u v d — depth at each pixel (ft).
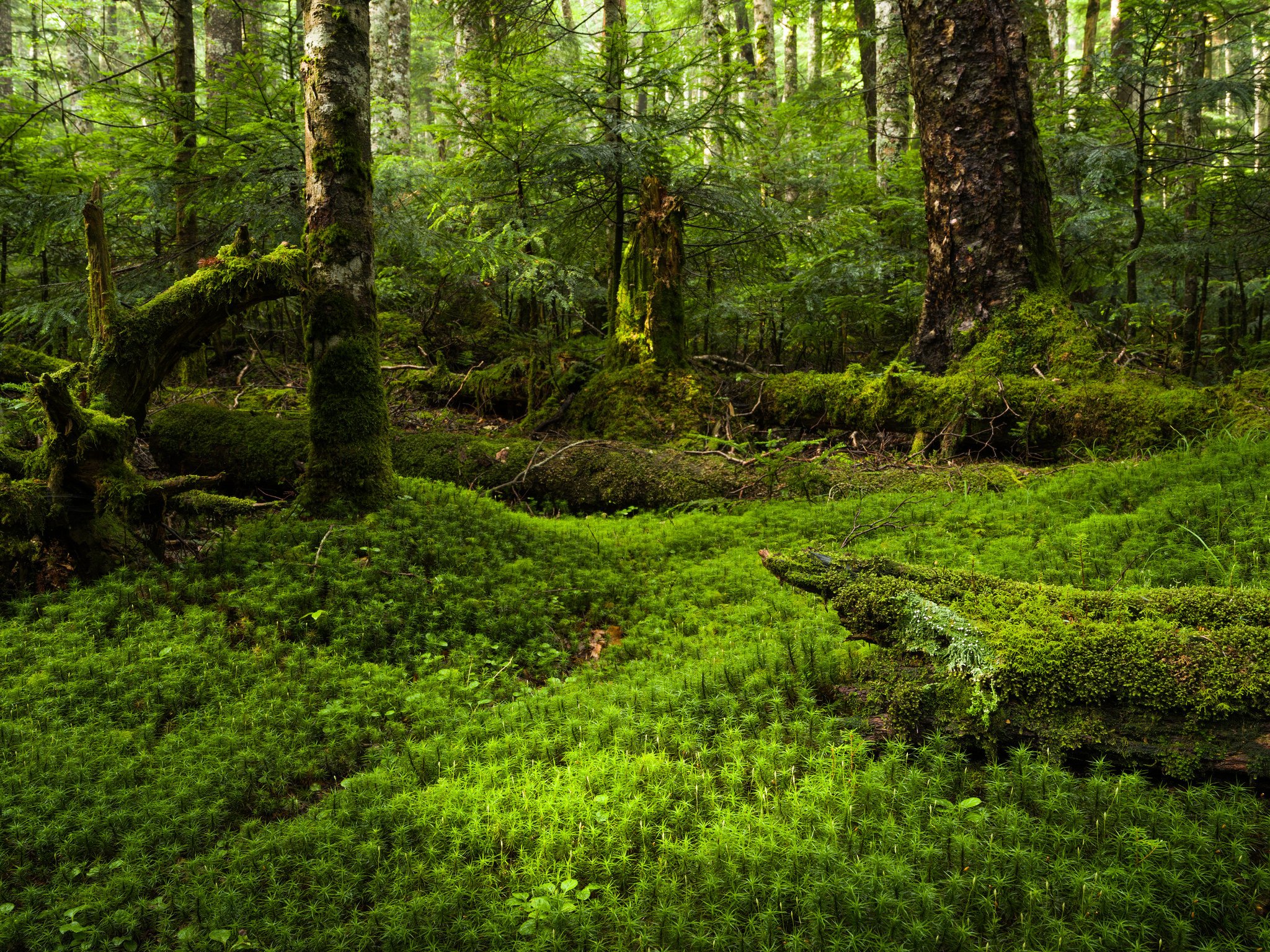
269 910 8.39
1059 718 9.32
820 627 13.89
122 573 15.76
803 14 65.36
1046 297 25.41
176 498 16.89
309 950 7.88
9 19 68.44
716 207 30.14
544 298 32.37
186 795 10.18
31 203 23.76
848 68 72.38
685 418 27.12
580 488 24.04
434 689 13.38
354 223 19.19
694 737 10.70
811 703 11.10
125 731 11.53
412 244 27.86
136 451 23.86
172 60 28.99
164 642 13.91
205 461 23.25
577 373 29.12
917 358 27.63
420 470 24.62
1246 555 13.91
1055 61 34.14
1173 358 27.71
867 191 35.40
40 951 7.93
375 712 12.54
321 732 12.15
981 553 16.19
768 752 10.11
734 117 28.81
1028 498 19.03
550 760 11.03
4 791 10.07
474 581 17.06
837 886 7.64
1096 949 6.95
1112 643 9.28
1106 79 27.22
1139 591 10.31
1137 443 21.66
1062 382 23.82
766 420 28.50
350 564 16.72
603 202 31.53
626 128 27.84
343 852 9.15
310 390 19.30
